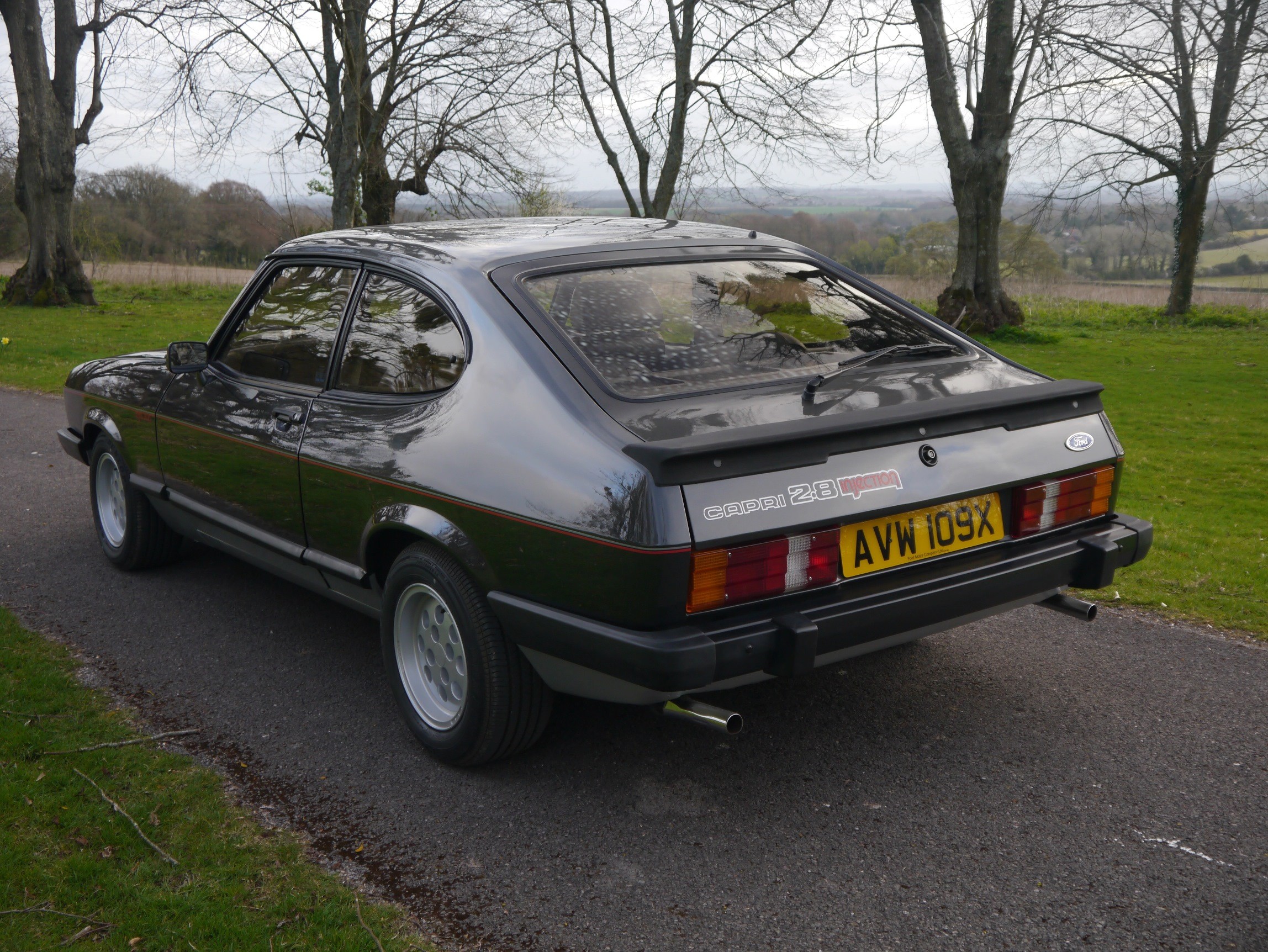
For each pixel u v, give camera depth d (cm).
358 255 357
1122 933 232
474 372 291
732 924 237
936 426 279
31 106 2389
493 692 291
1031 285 2694
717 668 243
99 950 225
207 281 3127
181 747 326
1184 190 2375
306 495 347
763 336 315
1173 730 335
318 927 234
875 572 272
